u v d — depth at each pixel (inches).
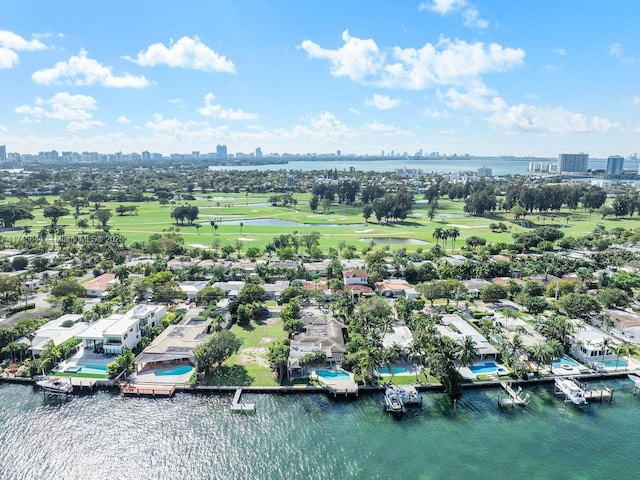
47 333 3612.2
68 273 5502.0
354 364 3230.8
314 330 3666.3
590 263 5900.6
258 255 6560.0
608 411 2856.8
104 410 2810.0
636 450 2486.5
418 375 3213.6
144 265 5777.6
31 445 2487.7
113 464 2357.3
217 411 2810.0
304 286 4916.3
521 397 2982.3
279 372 3186.5
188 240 7819.9
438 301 4746.6
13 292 4542.3
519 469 2330.2
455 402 2918.3
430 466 2345.0
